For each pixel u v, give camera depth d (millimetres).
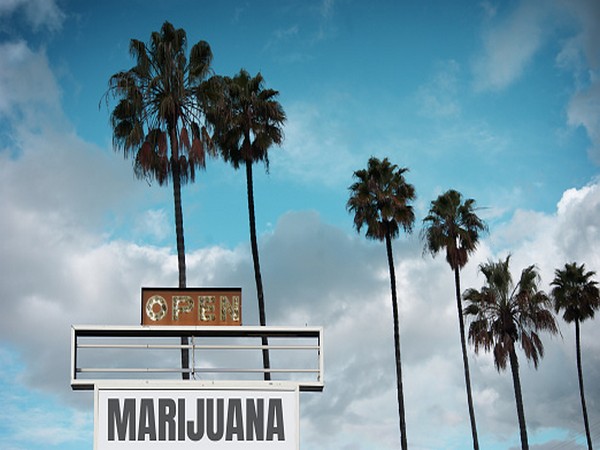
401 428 54938
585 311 74250
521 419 58406
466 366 62156
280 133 47656
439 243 62781
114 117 42125
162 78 42031
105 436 24641
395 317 57188
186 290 26031
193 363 25500
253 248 46750
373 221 57750
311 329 25719
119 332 25531
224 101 43625
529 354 58875
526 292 58875
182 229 41656
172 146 41906
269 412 25031
